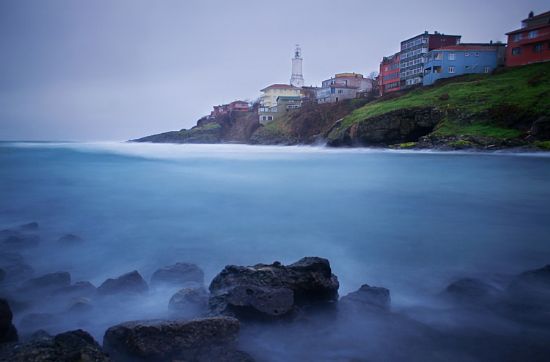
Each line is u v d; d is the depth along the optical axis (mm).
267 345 6766
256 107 134500
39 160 43969
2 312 6242
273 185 27297
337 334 7125
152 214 18281
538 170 32625
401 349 6758
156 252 12758
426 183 27359
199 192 24375
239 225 16125
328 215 17891
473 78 74000
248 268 8156
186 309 7648
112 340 6062
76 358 5129
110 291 8648
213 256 12383
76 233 14914
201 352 6004
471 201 20797
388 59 94312
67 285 9258
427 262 11555
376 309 7906
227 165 41781
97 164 41188
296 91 125562
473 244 13250
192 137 130250
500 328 7457
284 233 14906
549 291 8781
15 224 16375
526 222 16266
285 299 7285
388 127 64375
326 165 40875
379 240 13859
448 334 7246
